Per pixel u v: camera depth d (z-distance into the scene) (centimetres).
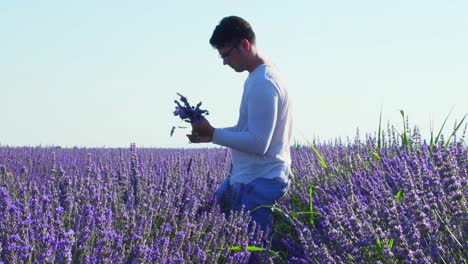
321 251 340
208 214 447
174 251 359
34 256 310
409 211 343
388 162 520
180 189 499
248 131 431
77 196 448
